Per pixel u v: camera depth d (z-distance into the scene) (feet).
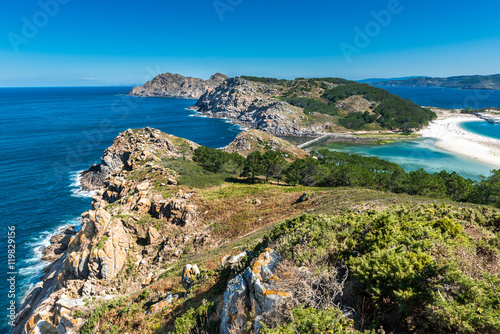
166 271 79.66
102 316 51.24
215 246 99.91
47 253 139.74
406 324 17.99
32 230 161.79
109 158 240.53
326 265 25.25
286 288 23.41
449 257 22.79
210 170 232.53
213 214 128.36
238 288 27.25
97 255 94.73
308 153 400.88
